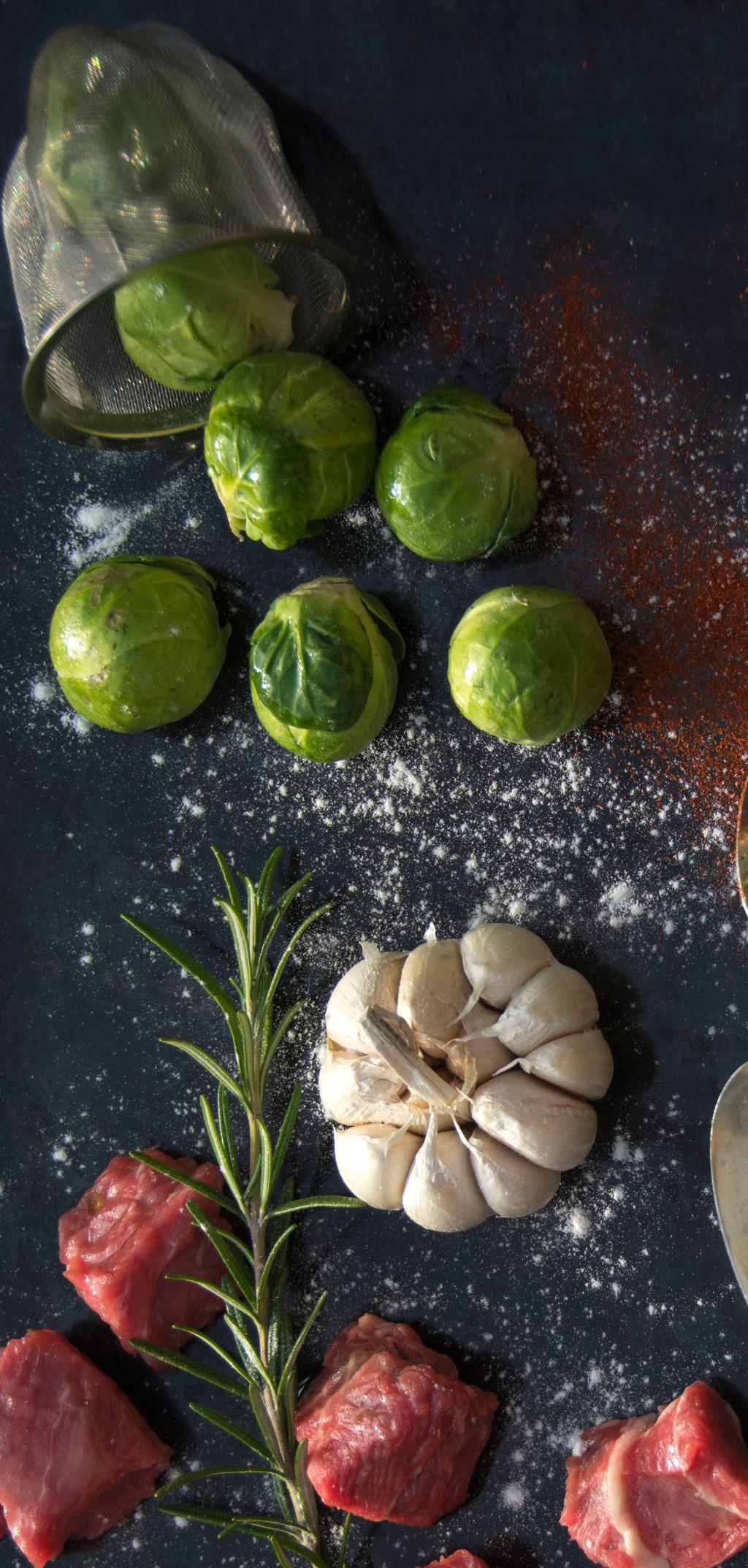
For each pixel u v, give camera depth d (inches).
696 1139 16.2
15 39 17.3
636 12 16.1
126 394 16.8
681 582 16.3
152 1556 17.5
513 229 16.5
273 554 17.2
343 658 15.9
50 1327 17.8
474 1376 16.8
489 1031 15.9
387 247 16.7
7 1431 17.0
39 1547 16.8
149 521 17.5
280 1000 17.3
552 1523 16.5
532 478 16.0
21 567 17.8
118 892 17.7
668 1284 16.3
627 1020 16.4
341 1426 16.3
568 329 16.4
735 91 16.0
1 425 17.8
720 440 16.2
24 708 17.8
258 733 17.3
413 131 16.6
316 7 16.6
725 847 16.2
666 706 16.4
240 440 15.8
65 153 15.2
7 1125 17.9
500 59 16.4
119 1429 17.1
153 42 15.7
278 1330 16.1
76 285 15.3
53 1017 17.9
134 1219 17.1
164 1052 17.6
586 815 16.6
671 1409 15.9
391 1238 17.0
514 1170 15.8
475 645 15.7
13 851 17.9
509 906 16.7
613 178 16.3
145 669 16.4
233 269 15.7
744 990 16.1
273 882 17.3
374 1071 15.9
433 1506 16.4
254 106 16.4
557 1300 16.6
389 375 16.8
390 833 17.0
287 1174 17.2
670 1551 15.8
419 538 16.0
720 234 16.1
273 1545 16.2
